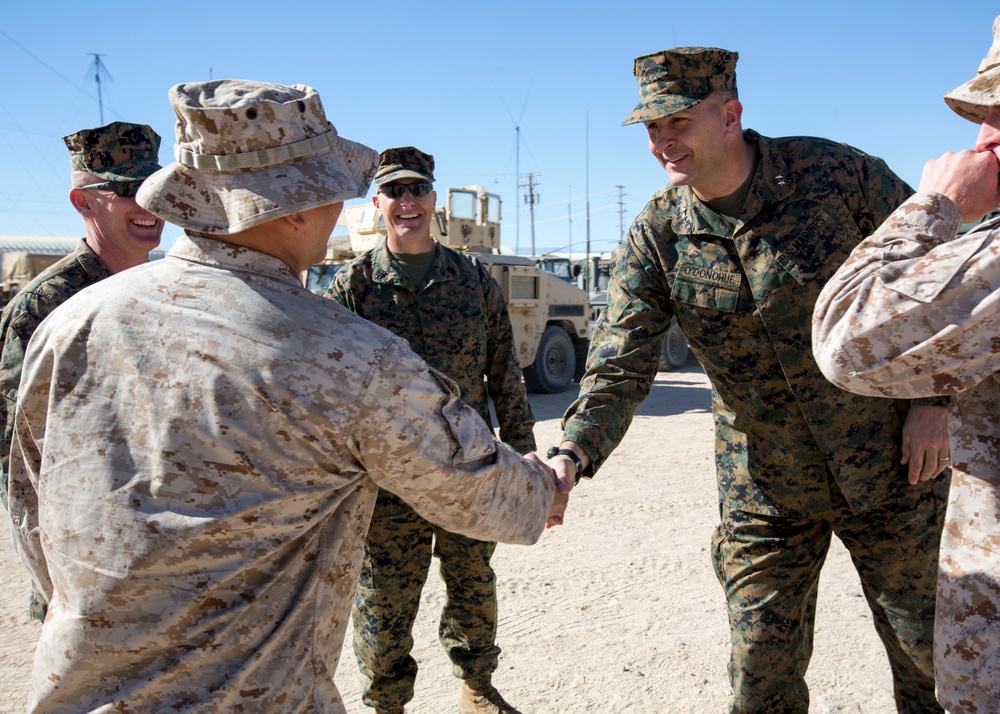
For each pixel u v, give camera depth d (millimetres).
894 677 2432
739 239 2352
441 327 3199
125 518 1378
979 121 1660
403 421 1448
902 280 1466
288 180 1435
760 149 2350
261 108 1424
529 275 11930
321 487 1448
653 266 2523
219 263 1460
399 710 3055
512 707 3234
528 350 11961
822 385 2320
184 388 1387
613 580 4594
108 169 2803
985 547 1574
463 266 3322
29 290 2623
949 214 1559
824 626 3945
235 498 1382
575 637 3902
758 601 2447
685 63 2260
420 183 3158
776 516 2424
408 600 3002
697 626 3988
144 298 1447
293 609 1445
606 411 2482
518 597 4391
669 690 3393
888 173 2438
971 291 1422
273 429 1386
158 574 1370
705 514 5801
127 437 1406
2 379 2453
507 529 1640
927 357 1470
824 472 2398
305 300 1454
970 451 1618
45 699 1437
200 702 1372
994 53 1556
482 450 1549
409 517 2973
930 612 2312
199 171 1459
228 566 1386
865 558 2406
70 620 1412
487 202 12273
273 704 1417
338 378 1403
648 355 2547
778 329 2338
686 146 2283
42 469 1462
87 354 1448
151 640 1373
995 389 1585
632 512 5879
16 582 4770
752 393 2434
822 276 2311
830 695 3314
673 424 9461
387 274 3201
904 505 2330
